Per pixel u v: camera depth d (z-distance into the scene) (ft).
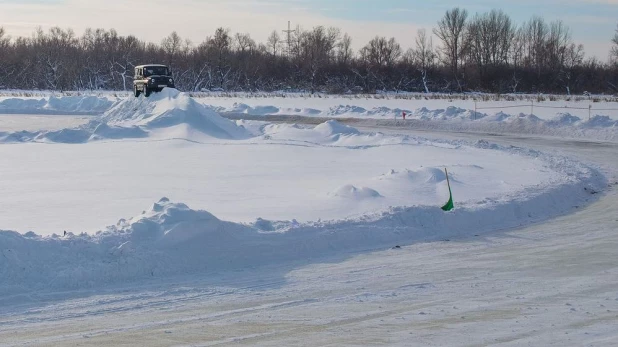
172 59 337.93
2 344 26.30
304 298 33.58
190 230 40.88
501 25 337.72
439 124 148.05
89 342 26.58
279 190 68.54
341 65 330.95
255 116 177.68
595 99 204.54
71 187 71.56
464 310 31.24
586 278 37.40
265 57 351.46
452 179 68.85
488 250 44.91
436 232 49.83
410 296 33.91
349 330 28.19
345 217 53.21
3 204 61.11
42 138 116.88
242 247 41.57
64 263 36.27
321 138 116.26
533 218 56.39
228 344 26.32
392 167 85.76
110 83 326.24
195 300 33.12
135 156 98.32
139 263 37.50
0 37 362.12
